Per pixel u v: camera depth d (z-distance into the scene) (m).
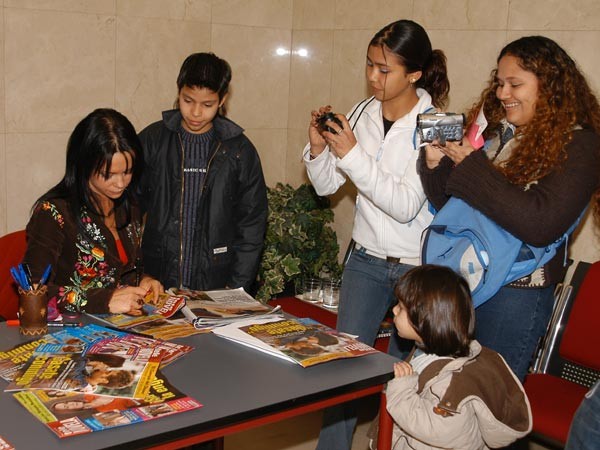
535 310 2.00
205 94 2.43
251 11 3.75
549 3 2.88
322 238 3.68
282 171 4.08
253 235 2.66
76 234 1.99
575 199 1.86
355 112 2.55
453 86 3.23
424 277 1.78
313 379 1.63
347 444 2.47
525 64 1.94
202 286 2.61
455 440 1.66
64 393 1.47
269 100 3.94
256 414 1.46
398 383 1.67
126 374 1.57
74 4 3.16
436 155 2.13
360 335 2.44
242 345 1.82
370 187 2.23
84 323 1.91
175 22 3.48
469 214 2.01
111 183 1.97
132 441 1.30
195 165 2.57
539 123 1.92
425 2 3.29
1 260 2.29
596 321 2.54
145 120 3.47
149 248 2.60
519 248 1.94
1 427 1.34
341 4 3.66
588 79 2.81
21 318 1.81
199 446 2.16
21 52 3.07
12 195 3.15
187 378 1.60
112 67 3.32
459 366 1.73
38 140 3.18
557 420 2.25
